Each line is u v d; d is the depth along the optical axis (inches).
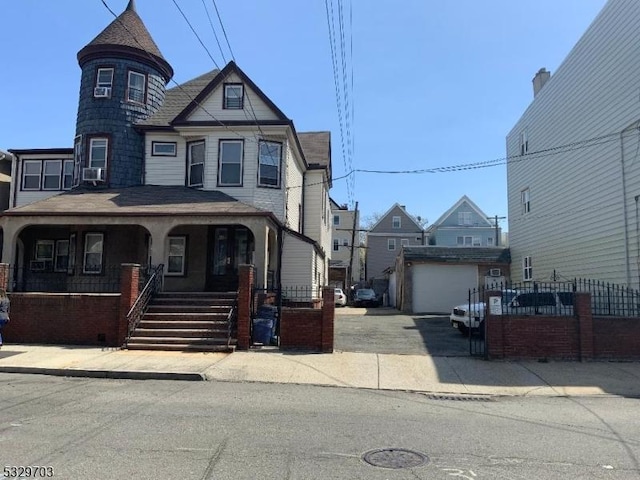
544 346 504.4
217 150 798.5
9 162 1003.3
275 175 806.5
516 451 232.7
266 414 300.2
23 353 510.9
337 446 236.4
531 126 979.3
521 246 1040.8
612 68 667.4
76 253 805.2
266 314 582.9
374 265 2305.6
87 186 820.6
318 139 1125.7
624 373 454.3
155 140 842.2
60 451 221.0
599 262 701.9
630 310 556.4
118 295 570.3
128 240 802.8
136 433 250.8
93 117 835.4
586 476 200.5
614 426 283.9
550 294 559.8
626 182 633.0
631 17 619.5
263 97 805.2
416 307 1151.0
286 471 201.3
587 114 740.0
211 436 248.5
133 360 479.5
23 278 831.1
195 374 424.8
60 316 575.8
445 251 1157.7
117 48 845.2
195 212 679.1
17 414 288.2
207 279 783.7
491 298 510.6
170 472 198.2
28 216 690.8
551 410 330.0
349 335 685.3
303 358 498.3
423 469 206.2
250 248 788.6
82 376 434.0
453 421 293.3
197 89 942.4
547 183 895.1
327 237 1230.3
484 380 429.7
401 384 414.6
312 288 812.0
